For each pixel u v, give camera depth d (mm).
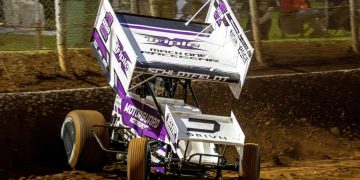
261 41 17625
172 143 8984
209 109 15258
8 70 14148
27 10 14992
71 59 15211
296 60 17844
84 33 15789
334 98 16969
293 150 15266
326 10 19109
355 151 15961
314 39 18875
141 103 10172
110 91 14055
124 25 10633
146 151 8969
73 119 10844
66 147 11219
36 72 14336
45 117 12867
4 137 12125
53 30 15391
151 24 10820
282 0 18312
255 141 15359
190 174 9562
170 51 10320
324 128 16359
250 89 16016
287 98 16344
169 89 10508
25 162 12125
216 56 10445
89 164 10781
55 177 10414
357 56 18844
